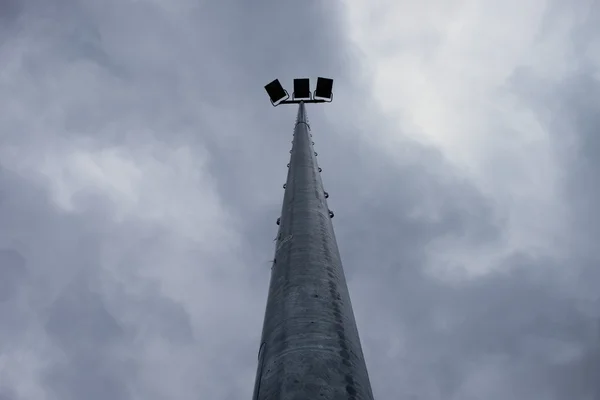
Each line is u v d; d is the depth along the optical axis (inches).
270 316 238.7
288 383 184.1
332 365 192.1
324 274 257.4
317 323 215.9
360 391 187.6
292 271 259.1
